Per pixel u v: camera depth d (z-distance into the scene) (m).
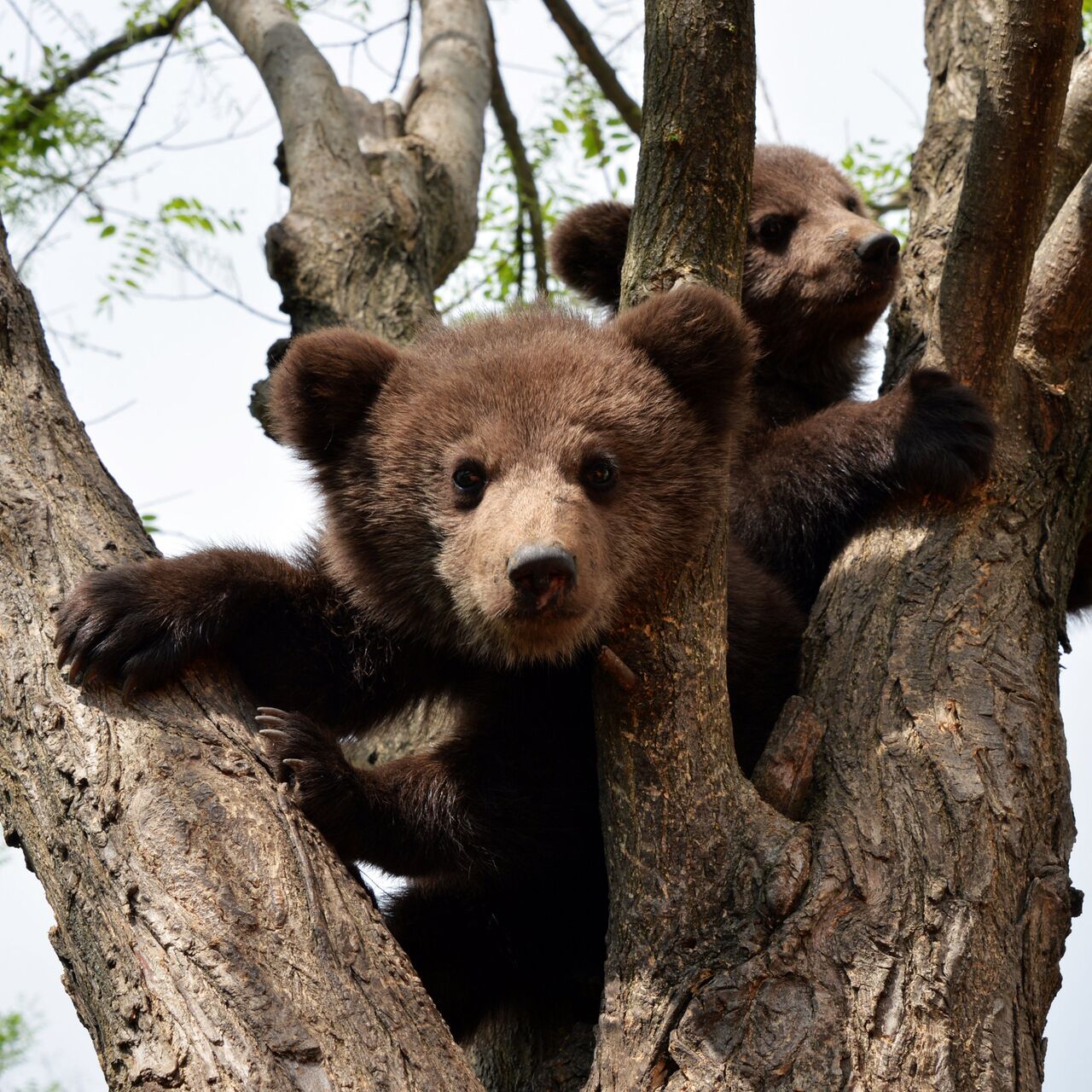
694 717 8.66
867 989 7.73
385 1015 7.13
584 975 11.56
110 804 7.73
